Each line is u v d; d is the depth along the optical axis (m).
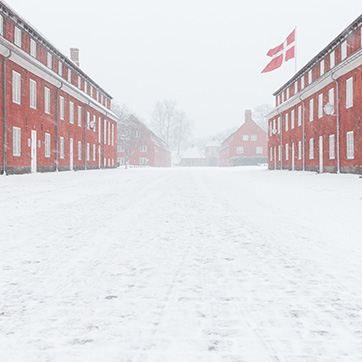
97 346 2.22
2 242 5.03
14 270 3.80
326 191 12.80
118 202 9.50
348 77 21.47
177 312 2.73
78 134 32.44
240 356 2.10
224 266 3.97
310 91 27.92
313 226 6.30
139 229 5.98
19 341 2.28
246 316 2.66
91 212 7.75
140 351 2.16
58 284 3.37
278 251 4.63
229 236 5.50
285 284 3.39
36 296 3.07
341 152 22.67
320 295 3.10
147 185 15.51
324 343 2.25
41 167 24.45
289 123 35.12
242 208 8.52
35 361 2.05
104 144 42.03
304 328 2.46
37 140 23.83
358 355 2.11
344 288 3.28
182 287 3.30
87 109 35.16
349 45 22.44
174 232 5.77
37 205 8.80
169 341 2.28
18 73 20.97
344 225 6.39
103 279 3.52
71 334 2.38
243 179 20.55
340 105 22.62
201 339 2.31
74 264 4.02
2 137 19.19
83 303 2.91
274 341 2.28
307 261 4.18
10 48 18.88
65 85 27.44
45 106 25.19
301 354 2.12
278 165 39.16
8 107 19.78
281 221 6.79
